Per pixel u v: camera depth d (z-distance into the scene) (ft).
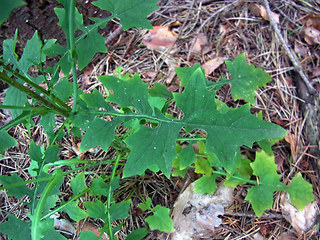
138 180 7.62
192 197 7.09
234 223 7.11
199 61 8.83
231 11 9.30
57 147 5.72
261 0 9.19
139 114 5.13
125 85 5.15
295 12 9.27
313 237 7.00
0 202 7.75
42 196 4.42
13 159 8.20
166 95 6.94
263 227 7.06
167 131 4.92
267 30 9.11
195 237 6.90
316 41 8.81
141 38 9.23
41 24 8.11
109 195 5.67
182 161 5.57
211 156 6.54
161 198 7.43
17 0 1.99
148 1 4.83
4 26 8.02
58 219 7.32
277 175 6.56
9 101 5.51
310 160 7.80
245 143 4.54
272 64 8.77
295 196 6.64
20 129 8.47
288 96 8.46
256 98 8.34
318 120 7.92
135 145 4.79
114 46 9.27
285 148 7.84
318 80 8.40
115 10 4.95
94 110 5.07
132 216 7.29
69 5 3.47
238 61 7.07
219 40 8.97
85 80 8.95
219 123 4.71
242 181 6.77
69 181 7.74
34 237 4.19
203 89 4.76
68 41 3.81
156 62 8.95
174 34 9.14
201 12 9.37
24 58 5.51
